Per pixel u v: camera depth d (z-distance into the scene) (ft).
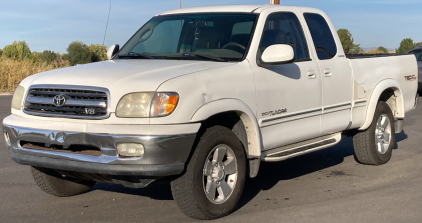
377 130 22.75
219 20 18.13
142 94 13.52
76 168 13.82
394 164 23.24
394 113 24.22
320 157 25.08
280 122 17.25
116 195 18.13
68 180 17.53
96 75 14.44
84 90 13.94
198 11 19.13
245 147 16.19
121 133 13.23
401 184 19.57
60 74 15.08
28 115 14.93
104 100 13.64
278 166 23.02
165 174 13.42
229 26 17.70
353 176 21.04
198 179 14.29
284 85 17.33
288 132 17.65
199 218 14.82
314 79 18.74
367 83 21.75
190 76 14.30
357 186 19.39
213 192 14.90
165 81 13.76
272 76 16.89
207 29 17.93
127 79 13.96
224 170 15.23
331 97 19.66
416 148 27.09
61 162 14.05
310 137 18.94
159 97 13.47
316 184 19.72
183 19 18.98
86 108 13.79
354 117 21.17
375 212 15.98
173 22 19.16
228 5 19.08
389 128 23.27
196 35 17.93
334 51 20.44
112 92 13.58
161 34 18.94
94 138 13.48
